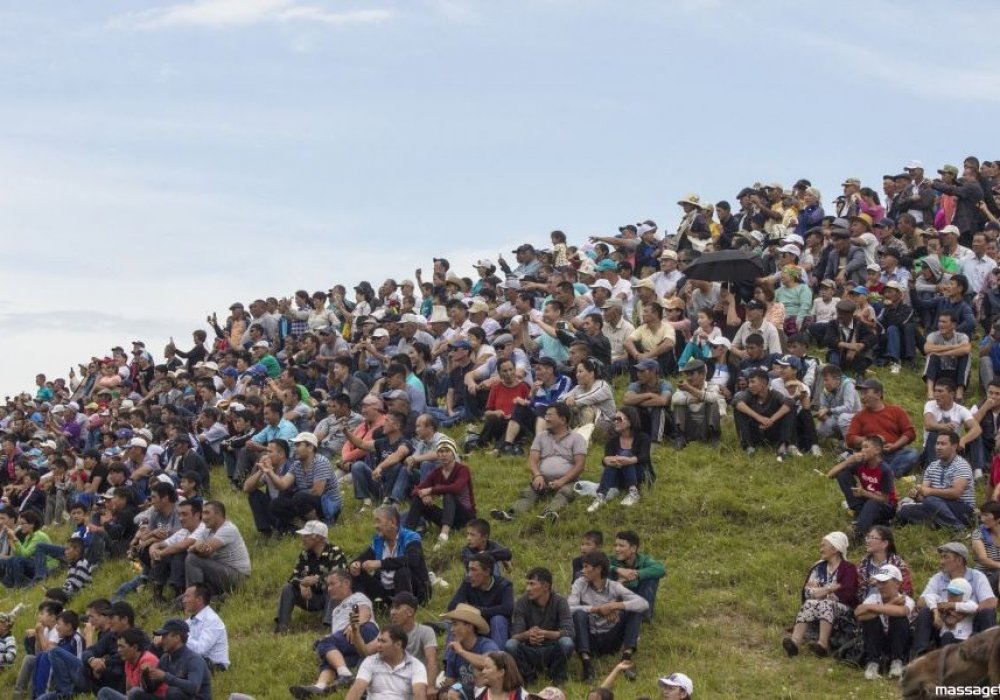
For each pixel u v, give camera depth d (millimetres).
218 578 27844
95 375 55719
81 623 28766
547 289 42906
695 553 26844
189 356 49656
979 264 38781
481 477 31266
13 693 26375
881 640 21531
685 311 38031
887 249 41031
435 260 50156
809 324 37156
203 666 22969
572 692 21641
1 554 35094
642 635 23703
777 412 30312
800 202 47812
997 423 28406
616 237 48156
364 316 45594
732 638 23641
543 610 22312
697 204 46156
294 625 26328
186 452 35688
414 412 33625
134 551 29719
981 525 23500
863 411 28984
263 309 50219
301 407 36938
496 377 35188
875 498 25938
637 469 28781
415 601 22438
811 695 21109
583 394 32000
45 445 44406
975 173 44469
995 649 10141
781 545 26703
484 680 19938
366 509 30406
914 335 35562
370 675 21453
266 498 30734
